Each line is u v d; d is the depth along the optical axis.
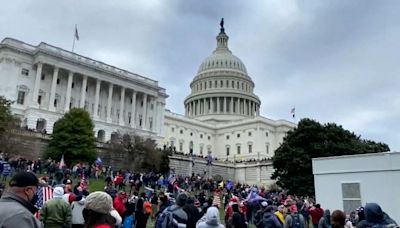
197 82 176.62
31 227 4.60
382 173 29.97
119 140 75.81
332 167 32.97
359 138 75.50
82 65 93.19
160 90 116.31
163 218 10.12
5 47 84.44
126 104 105.50
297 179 60.75
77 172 50.53
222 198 46.84
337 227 7.91
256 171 105.12
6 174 37.66
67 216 11.33
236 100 167.12
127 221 18.06
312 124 65.44
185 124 145.50
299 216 15.05
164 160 78.44
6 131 56.62
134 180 46.66
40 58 85.81
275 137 148.25
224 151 149.62
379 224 7.54
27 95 85.88
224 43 190.75
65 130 67.94
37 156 65.31
